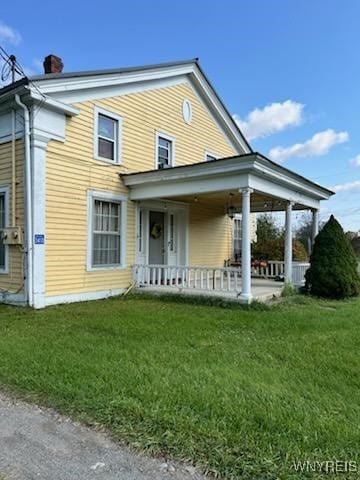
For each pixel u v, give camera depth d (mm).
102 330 5734
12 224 8039
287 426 2652
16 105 7812
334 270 9805
